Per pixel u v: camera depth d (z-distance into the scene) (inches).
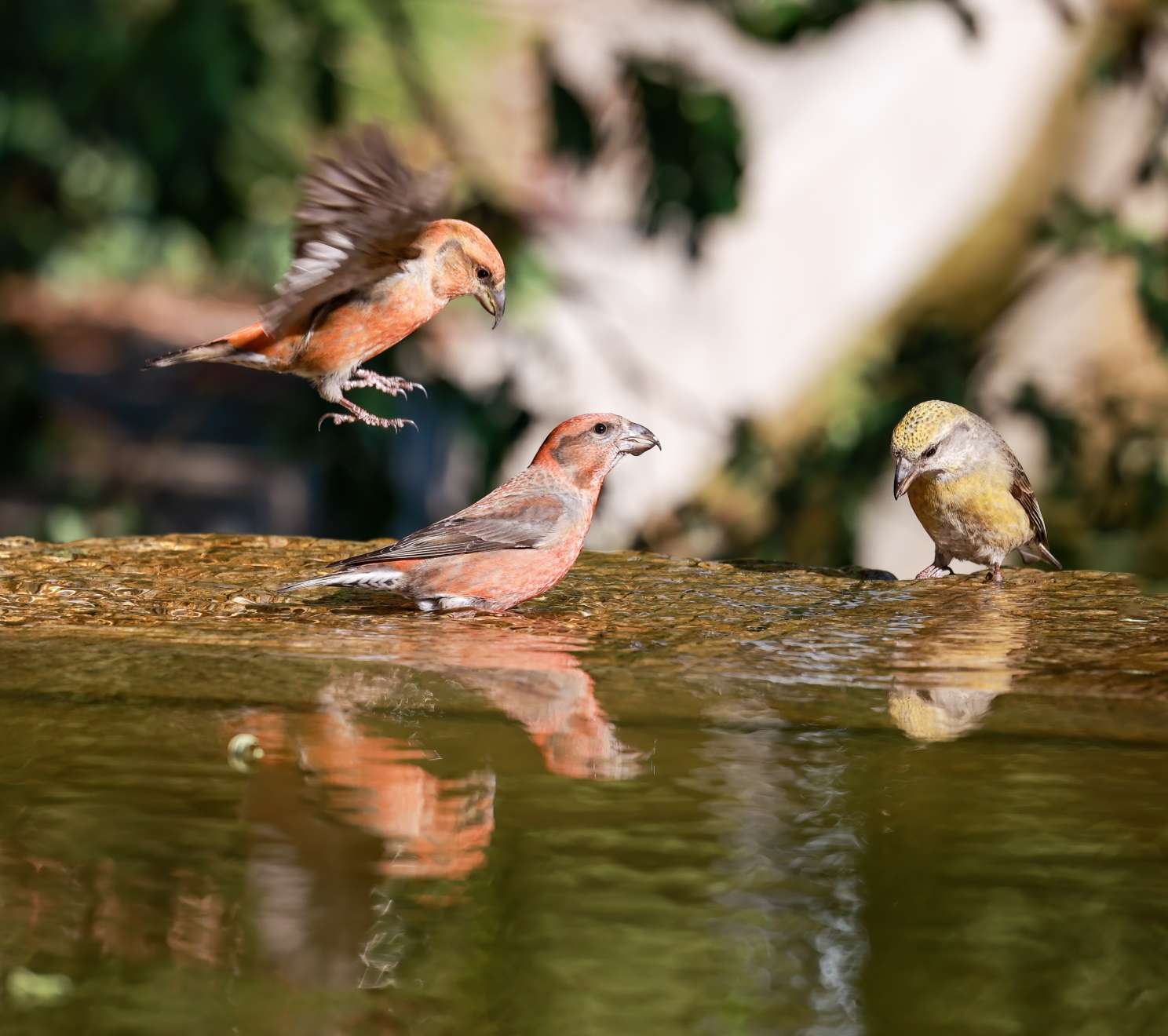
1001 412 717.3
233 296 1457.9
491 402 626.8
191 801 225.3
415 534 370.6
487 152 793.6
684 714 273.3
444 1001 171.3
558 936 187.0
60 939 184.4
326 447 671.1
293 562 410.3
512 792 232.2
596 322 817.5
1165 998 174.7
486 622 354.9
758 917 190.7
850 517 686.5
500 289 417.4
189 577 389.1
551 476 389.4
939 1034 165.8
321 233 356.8
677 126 590.9
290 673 296.0
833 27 635.5
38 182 808.9
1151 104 791.1
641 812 223.3
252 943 183.0
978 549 458.6
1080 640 332.2
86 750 247.8
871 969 180.5
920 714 274.2
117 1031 163.5
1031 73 976.9
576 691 287.4
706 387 930.7
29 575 384.2
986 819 221.1
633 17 697.0
